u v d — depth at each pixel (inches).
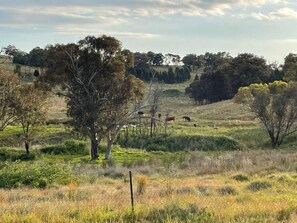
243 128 2501.2
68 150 1908.2
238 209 470.6
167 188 708.7
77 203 534.9
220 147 2050.9
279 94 2065.7
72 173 1049.5
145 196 629.0
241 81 4559.5
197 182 884.0
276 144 2097.7
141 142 2172.7
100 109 1679.4
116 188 821.2
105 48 1721.2
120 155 1814.7
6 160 1573.6
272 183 820.6
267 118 2106.3
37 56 5526.6
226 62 5231.3
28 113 1733.5
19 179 926.4
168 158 1555.1
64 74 1689.2
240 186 813.2
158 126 2568.9
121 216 438.0
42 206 491.8
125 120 1720.0
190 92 4746.6
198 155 1592.0
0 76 1716.3
